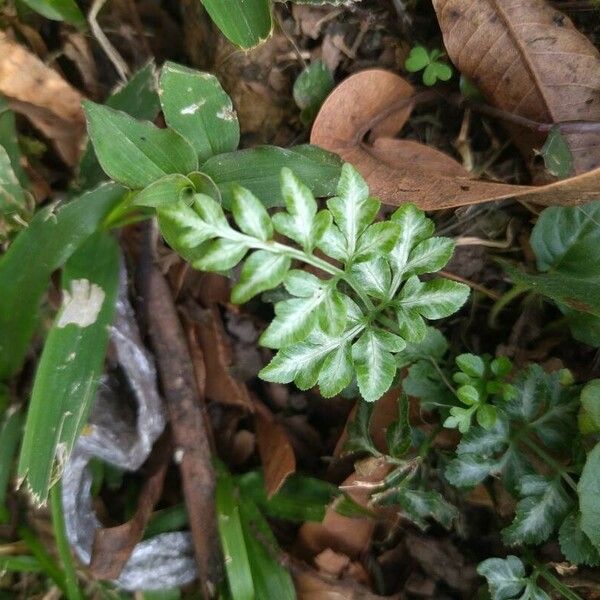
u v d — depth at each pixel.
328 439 0.21
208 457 0.20
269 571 0.19
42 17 0.20
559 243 0.18
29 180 0.20
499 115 0.19
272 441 0.20
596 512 0.16
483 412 0.17
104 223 0.18
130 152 0.16
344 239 0.14
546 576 0.18
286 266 0.13
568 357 0.20
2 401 0.19
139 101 0.19
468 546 0.20
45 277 0.17
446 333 0.21
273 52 0.20
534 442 0.18
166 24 0.21
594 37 0.19
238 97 0.20
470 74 0.19
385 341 0.15
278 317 0.13
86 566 0.20
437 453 0.19
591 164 0.18
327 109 0.18
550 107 0.19
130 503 0.20
